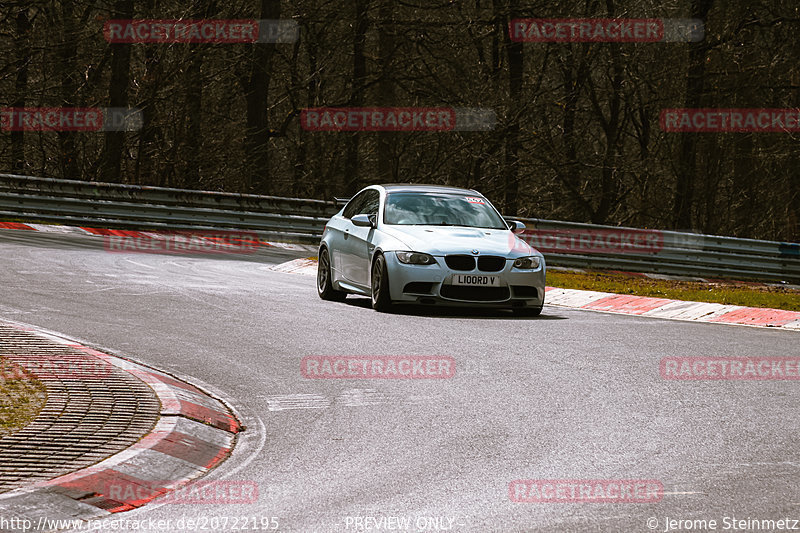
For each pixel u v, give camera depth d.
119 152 100.94
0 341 29.11
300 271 59.59
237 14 109.12
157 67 104.56
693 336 36.97
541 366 29.95
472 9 120.06
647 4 120.94
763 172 135.25
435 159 130.25
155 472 18.48
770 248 85.44
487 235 42.72
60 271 48.50
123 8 99.75
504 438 21.48
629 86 138.50
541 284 41.72
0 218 71.25
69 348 28.75
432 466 19.20
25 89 108.38
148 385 24.69
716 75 126.06
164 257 61.03
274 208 82.81
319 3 116.31
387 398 25.44
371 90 120.38
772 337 37.25
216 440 21.19
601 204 138.75
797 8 121.38
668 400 25.50
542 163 130.75
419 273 40.34
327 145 139.88
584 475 18.55
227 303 41.34
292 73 128.62
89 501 16.64
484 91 121.19
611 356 31.88
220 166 112.94
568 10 120.62
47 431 20.27
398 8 118.06
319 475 18.59
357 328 36.25
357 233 44.22
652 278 77.25
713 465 19.27
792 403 25.28
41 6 103.56
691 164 130.50
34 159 118.88
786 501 16.83
